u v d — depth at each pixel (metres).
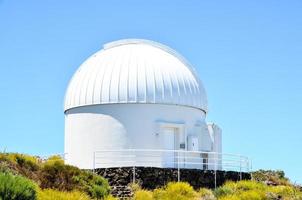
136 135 40.94
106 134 41.31
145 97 41.16
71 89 43.84
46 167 33.22
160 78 41.97
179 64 44.22
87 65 44.47
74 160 42.69
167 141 41.88
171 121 41.69
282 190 36.94
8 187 24.47
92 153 41.59
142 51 43.88
